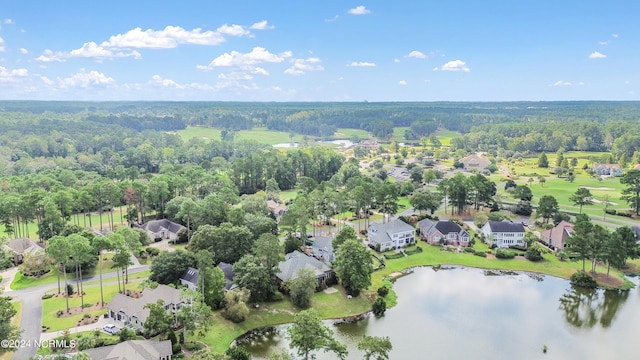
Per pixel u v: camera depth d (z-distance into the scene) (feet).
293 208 469.16
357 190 552.82
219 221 488.44
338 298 356.38
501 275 421.59
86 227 527.40
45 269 395.14
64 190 521.65
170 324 284.61
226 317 318.86
